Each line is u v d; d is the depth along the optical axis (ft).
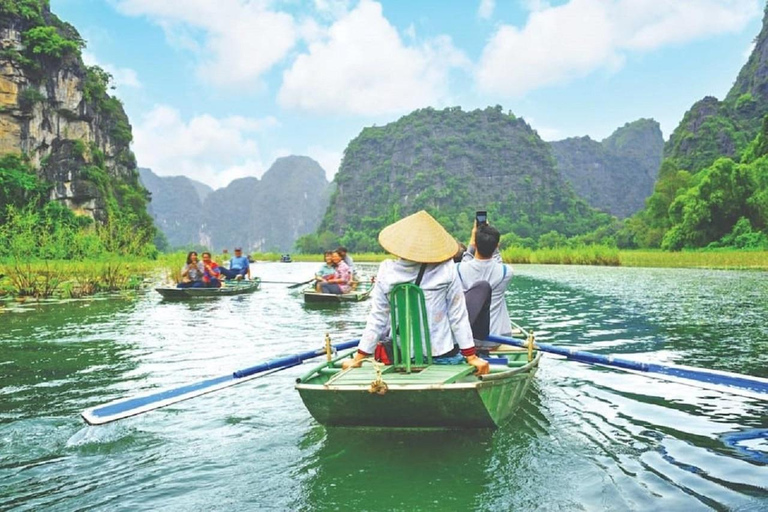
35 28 164.76
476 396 10.43
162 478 9.86
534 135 511.40
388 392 10.48
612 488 9.36
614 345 21.81
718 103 320.91
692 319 28.81
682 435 11.76
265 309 35.94
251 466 10.32
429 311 12.10
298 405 14.05
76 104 176.35
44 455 10.89
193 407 13.92
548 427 12.21
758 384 12.66
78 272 50.83
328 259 42.29
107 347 21.89
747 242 136.05
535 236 410.31
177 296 43.27
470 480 9.68
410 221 12.32
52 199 164.55
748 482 9.56
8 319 30.12
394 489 9.38
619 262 104.47
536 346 15.12
